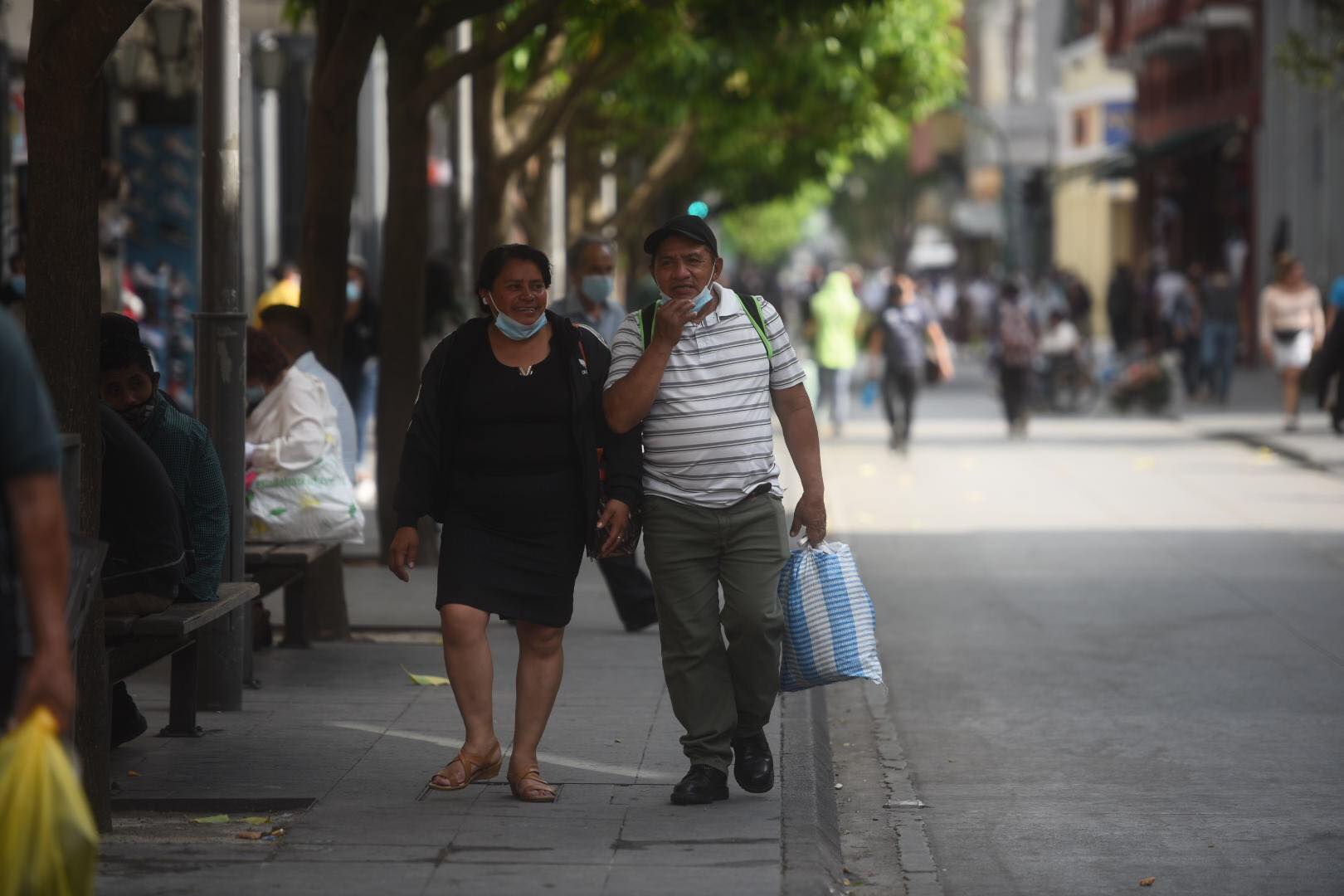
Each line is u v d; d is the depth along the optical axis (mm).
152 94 76812
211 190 30438
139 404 26672
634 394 23203
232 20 30438
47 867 13703
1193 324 118562
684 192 135125
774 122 98812
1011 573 49312
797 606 23922
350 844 22219
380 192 103188
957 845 24547
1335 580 47719
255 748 27625
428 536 48094
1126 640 39719
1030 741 30766
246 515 34062
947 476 75062
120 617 25078
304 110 99062
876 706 33656
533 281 23328
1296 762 29031
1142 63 196750
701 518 23547
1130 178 188375
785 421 24203
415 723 29578
